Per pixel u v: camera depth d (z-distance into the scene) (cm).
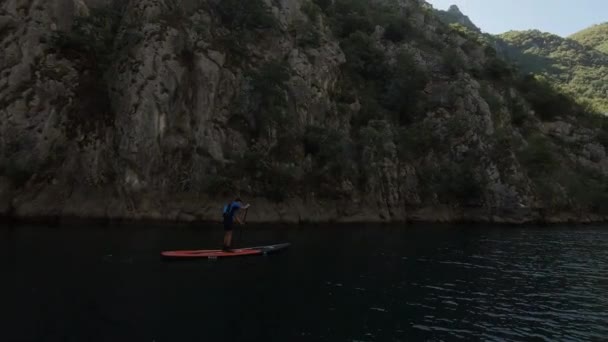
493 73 9756
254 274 2145
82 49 4625
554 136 9225
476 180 6238
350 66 7294
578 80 17088
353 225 5012
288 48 5862
